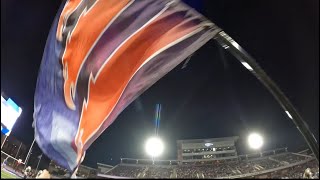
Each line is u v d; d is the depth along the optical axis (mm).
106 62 7562
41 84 8930
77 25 8438
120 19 7652
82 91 7832
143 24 7207
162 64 6617
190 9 6496
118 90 7254
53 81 8586
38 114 8617
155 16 7016
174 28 6613
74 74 8125
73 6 8750
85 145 7227
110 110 7215
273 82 5227
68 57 8406
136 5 7422
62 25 8875
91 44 7953
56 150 7770
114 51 7516
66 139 7668
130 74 7168
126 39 7375
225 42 5695
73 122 7750
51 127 8109
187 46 6219
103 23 7859
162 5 7008
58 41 8781
